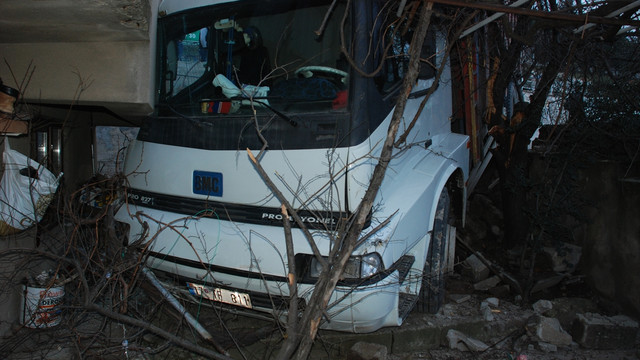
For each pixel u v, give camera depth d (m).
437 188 4.05
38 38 3.67
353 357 3.49
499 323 4.21
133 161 4.00
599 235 4.81
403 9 3.78
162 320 3.97
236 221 3.46
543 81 5.03
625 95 4.68
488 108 5.38
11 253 3.56
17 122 3.60
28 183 3.55
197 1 3.92
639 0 3.52
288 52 3.58
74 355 3.42
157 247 3.64
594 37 4.32
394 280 3.33
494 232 5.85
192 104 3.81
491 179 6.57
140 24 3.41
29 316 3.63
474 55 5.24
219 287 3.45
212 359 3.43
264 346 3.73
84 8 3.14
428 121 4.46
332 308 3.22
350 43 3.35
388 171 3.59
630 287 4.39
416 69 3.19
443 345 3.98
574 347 4.03
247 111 3.59
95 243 3.66
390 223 3.36
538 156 5.53
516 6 3.62
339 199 3.19
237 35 3.77
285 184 3.34
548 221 4.86
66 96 3.79
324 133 3.28
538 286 4.78
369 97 3.35
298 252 3.23
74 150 5.32
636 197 4.38
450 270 4.74
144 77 3.76
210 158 3.57
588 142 4.95
